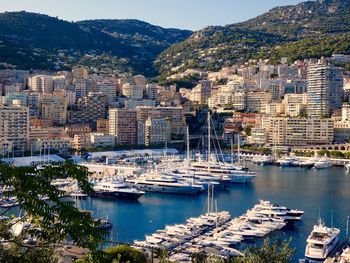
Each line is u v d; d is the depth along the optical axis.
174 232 187.00
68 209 50.06
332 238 174.88
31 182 49.06
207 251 159.38
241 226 196.25
